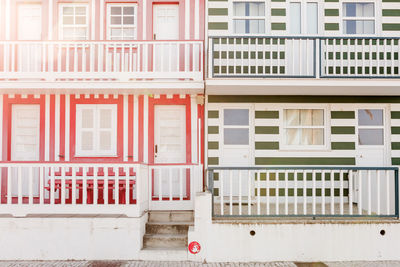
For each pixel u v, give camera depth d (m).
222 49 8.44
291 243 6.14
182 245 6.36
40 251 6.17
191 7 8.52
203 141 8.44
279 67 8.09
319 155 8.48
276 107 8.53
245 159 8.51
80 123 8.45
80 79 8.23
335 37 7.47
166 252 6.10
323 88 7.65
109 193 8.20
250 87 7.57
